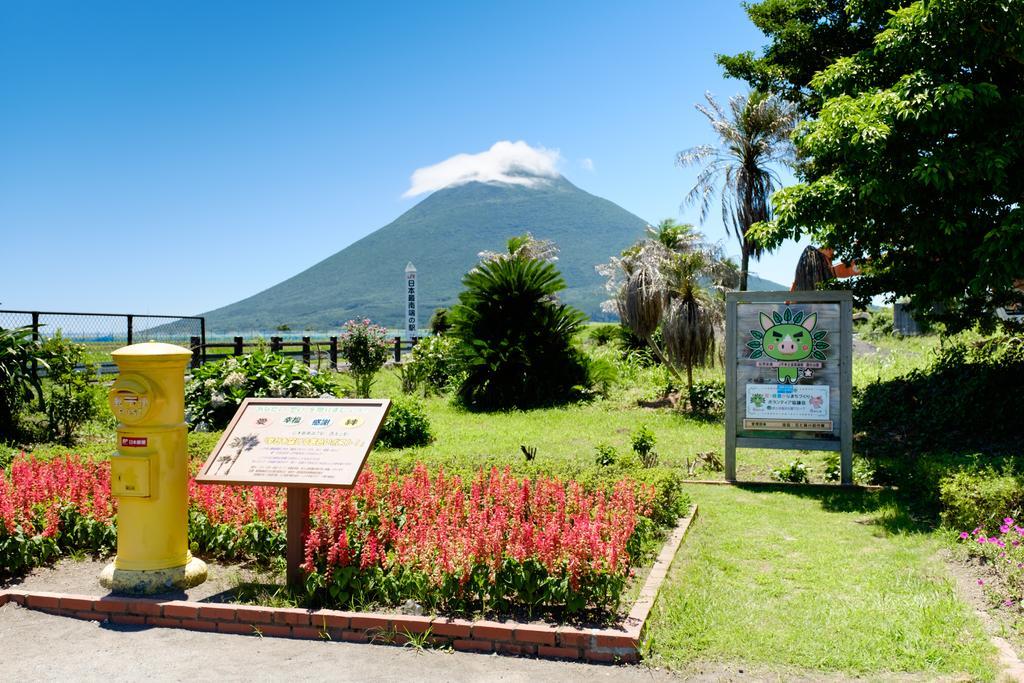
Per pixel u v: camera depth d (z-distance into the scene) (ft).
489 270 59.36
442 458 31.40
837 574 18.08
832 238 39.01
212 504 19.98
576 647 13.58
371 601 15.42
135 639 14.49
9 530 18.16
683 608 15.53
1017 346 40.86
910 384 44.39
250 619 14.79
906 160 30.71
